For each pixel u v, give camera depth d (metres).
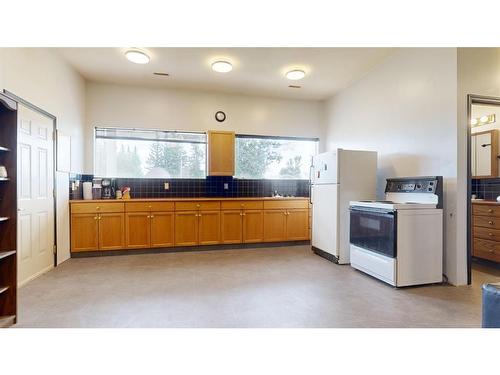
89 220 4.01
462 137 2.90
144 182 4.74
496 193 4.19
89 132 4.49
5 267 2.08
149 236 4.23
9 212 2.12
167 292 2.72
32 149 3.04
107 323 2.08
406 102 3.51
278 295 2.65
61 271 3.37
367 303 2.46
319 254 4.24
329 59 3.77
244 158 5.25
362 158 3.84
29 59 2.95
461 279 2.93
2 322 2.00
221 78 4.38
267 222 4.75
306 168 5.54
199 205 4.45
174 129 4.84
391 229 2.84
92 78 4.38
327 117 5.43
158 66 3.93
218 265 3.67
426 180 3.12
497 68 3.01
